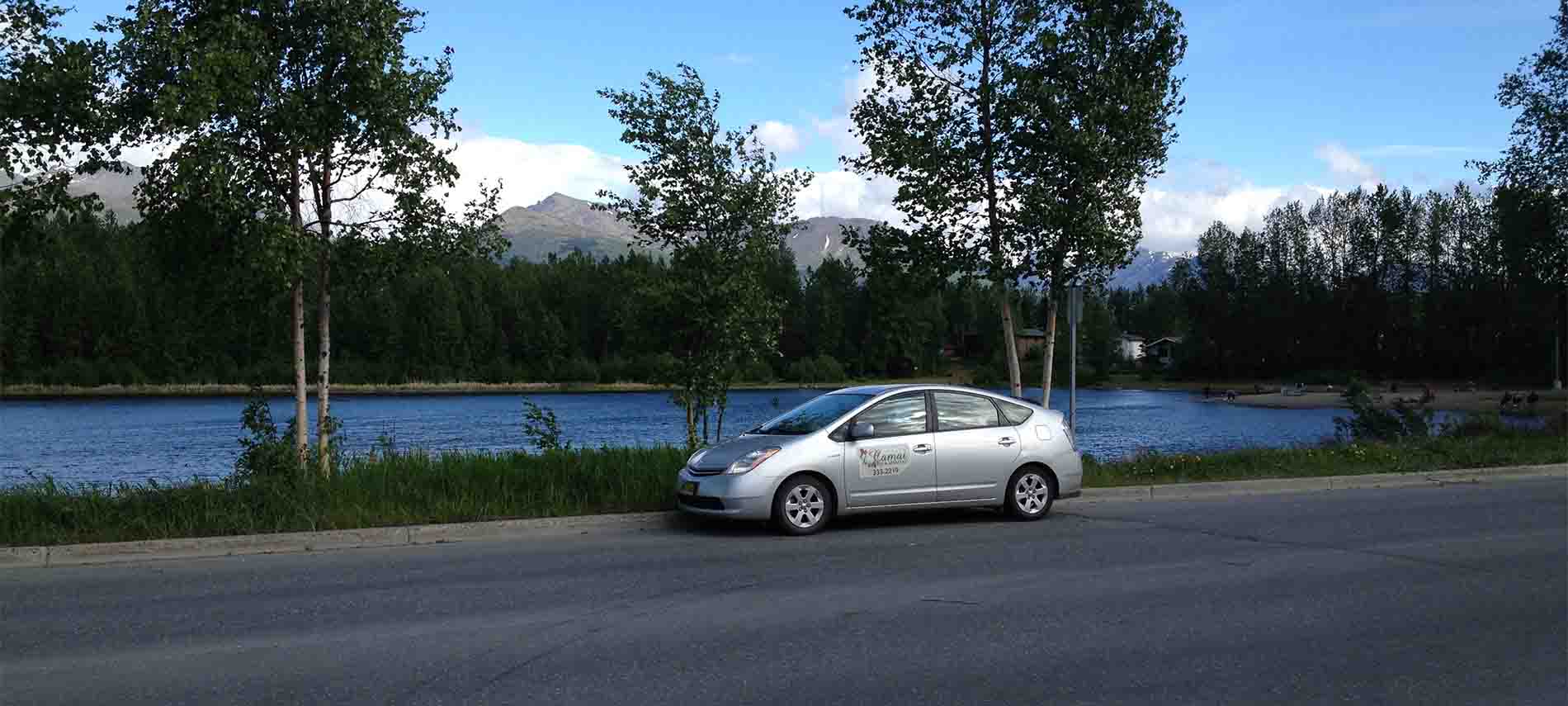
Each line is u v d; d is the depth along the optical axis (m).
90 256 92.44
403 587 7.87
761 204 15.43
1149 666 5.71
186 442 37.72
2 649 6.11
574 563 8.86
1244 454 16.48
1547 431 21.75
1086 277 15.51
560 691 5.24
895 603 7.29
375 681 5.42
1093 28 14.27
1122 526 10.96
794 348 113.06
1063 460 11.60
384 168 11.82
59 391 85.00
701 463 10.60
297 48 11.32
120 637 6.36
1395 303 100.69
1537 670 5.65
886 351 109.94
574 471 11.98
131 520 9.66
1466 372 95.12
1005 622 6.71
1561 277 27.88
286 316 12.81
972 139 14.96
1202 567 8.59
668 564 8.81
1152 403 76.19
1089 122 14.34
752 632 6.46
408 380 101.25
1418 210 101.00
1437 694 5.23
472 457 12.91
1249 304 111.00
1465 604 7.21
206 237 11.32
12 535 9.37
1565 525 10.85
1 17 9.79
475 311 109.06
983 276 15.04
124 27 10.20
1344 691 5.29
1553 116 24.80
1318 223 108.44
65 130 10.28
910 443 10.82
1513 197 27.44
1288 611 7.02
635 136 15.25
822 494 10.44
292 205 11.76
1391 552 9.32
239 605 7.26
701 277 15.40
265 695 5.19
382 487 11.10
